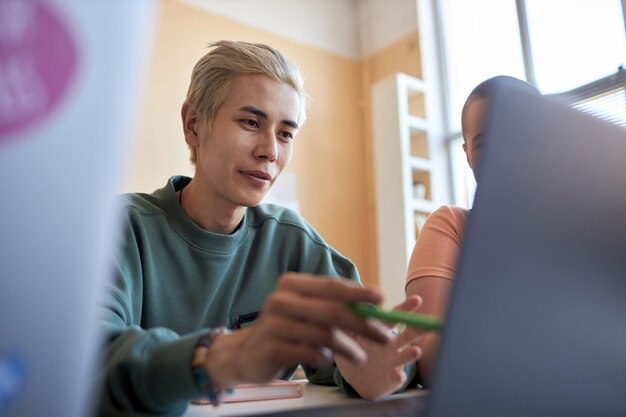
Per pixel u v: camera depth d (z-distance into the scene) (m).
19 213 0.20
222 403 0.55
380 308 0.32
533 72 2.88
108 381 0.39
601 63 2.56
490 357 0.28
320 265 1.06
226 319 0.94
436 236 0.91
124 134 0.22
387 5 3.73
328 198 3.38
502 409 0.28
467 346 0.27
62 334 0.21
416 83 3.34
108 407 0.38
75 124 0.21
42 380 0.20
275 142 0.93
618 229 0.36
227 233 0.99
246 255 1.01
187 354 0.39
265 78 0.91
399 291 3.02
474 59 3.30
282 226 1.08
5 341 0.20
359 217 3.51
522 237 0.30
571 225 0.33
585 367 0.33
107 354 0.42
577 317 0.33
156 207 0.95
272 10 3.40
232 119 0.90
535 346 0.30
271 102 0.91
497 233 0.29
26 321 0.20
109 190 0.22
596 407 0.33
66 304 0.21
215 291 0.94
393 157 3.19
